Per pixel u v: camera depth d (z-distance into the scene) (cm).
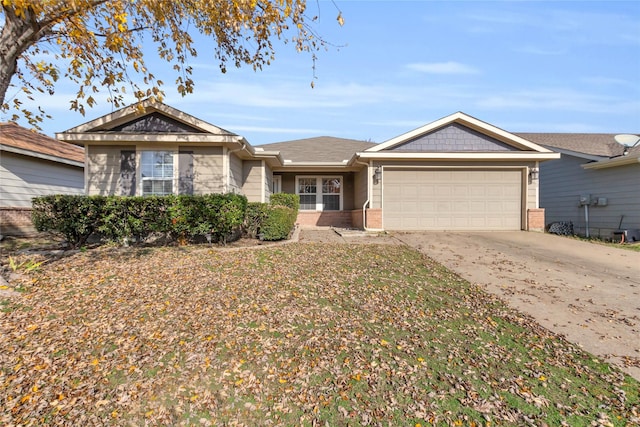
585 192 1409
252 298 531
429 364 369
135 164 1019
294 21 667
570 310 519
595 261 836
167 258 754
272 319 463
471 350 398
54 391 319
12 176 1112
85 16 592
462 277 677
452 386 332
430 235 1167
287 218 1062
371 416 292
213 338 412
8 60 561
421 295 570
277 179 1648
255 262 730
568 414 296
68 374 343
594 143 1564
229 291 558
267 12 653
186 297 531
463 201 1302
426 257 828
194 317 465
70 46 645
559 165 1556
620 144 1284
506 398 315
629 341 424
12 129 1293
